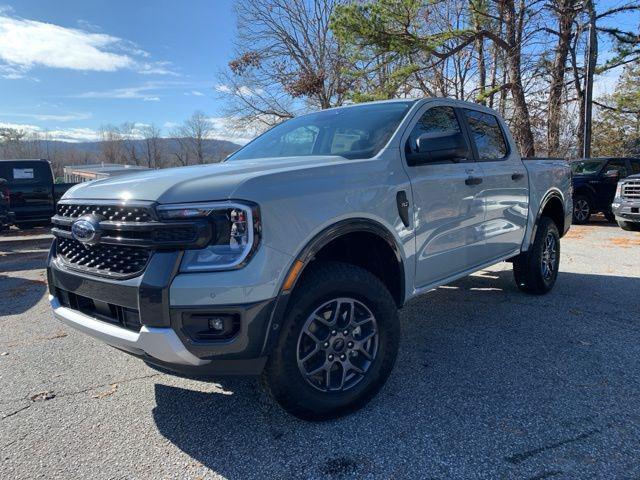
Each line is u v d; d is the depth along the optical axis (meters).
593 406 2.89
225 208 2.29
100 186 2.74
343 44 17.86
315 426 2.74
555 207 5.58
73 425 2.82
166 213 2.28
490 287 5.80
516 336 4.11
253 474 2.33
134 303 2.37
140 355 2.46
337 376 2.80
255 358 2.39
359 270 2.84
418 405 2.95
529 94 19.48
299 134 3.92
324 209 2.63
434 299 5.32
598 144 30.20
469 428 2.67
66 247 2.88
